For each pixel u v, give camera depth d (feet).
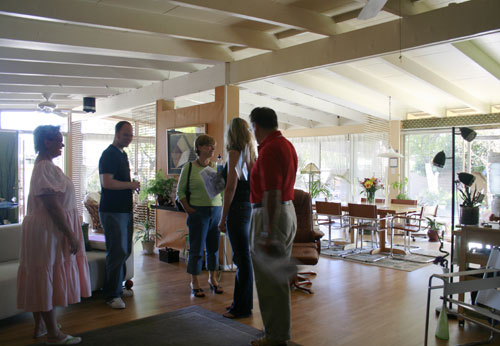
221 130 17.30
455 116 27.35
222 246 16.67
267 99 28.63
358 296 13.23
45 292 8.47
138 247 21.11
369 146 31.91
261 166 7.66
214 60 17.03
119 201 11.64
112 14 12.46
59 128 9.04
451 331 10.42
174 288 13.62
